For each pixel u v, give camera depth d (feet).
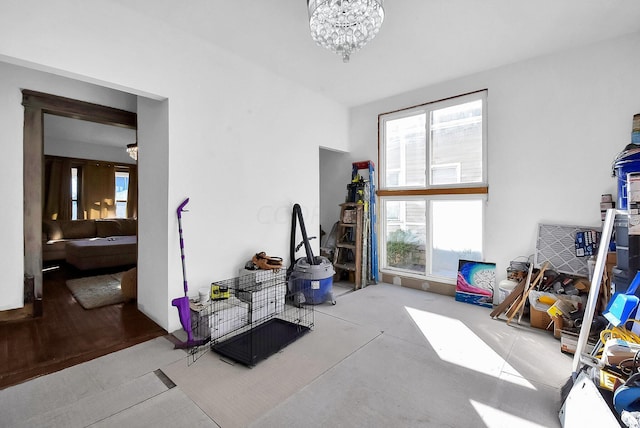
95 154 23.29
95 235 21.27
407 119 14.90
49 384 6.53
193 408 5.86
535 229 11.18
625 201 6.75
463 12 8.32
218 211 10.43
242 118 11.12
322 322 10.26
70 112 10.44
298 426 5.42
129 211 25.39
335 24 6.43
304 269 11.91
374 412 5.79
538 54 10.82
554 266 10.37
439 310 11.45
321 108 14.79
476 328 9.75
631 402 4.32
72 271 16.96
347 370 7.26
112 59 7.81
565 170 10.55
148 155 10.12
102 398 6.11
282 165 12.78
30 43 6.61
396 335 9.23
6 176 9.55
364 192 15.19
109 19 7.75
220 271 10.53
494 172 12.08
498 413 5.76
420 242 14.75
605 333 6.20
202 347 8.29
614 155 9.66
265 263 10.71
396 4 7.95
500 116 11.86
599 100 9.89
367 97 15.15
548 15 8.46
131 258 18.08
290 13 8.41
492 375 7.06
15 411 5.67
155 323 9.82
